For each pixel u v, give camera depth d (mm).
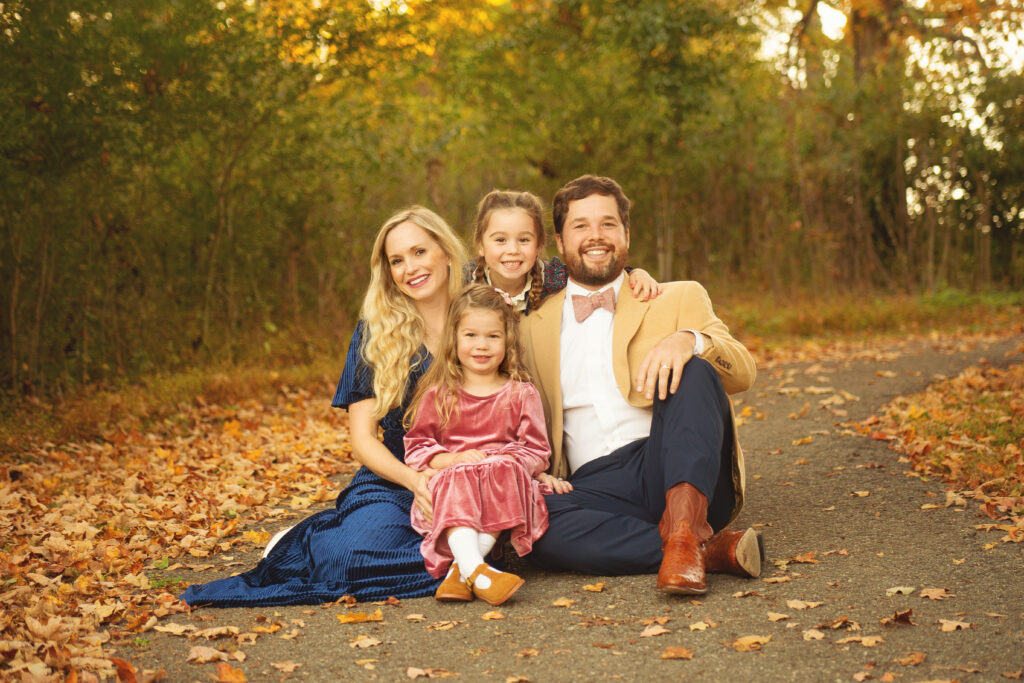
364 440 3576
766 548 3561
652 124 13203
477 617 2996
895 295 14414
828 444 5559
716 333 3543
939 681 2314
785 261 15359
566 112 13266
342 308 11273
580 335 3664
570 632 2812
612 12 12852
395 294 3674
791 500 4309
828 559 3361
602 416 3609
